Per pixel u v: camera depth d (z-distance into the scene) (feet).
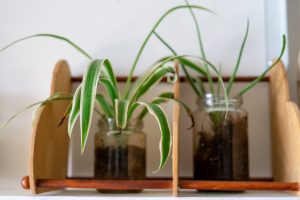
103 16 2.78
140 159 2.37
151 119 2.68
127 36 2.76
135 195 2.21
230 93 2.69
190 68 2.61
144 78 2.36
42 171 2.27
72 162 2.67
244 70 2.72
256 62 2.72
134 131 2.37
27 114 2.72
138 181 2.14
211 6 2.77
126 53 2.75
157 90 2.71
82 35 2.77
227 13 2.76
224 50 2.74
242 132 2.40
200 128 2.42
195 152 2.43
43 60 2.76
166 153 2.10
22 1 2.79
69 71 2.67
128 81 2.44
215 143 2.37
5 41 2.77
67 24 2.78
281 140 2.44
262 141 2.67
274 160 2.56
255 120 2.69
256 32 2.74
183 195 2.21
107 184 2.15
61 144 2.53
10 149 2.69
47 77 2.75
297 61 2.66
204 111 2.43
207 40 2.74
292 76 2.68
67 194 2.26
